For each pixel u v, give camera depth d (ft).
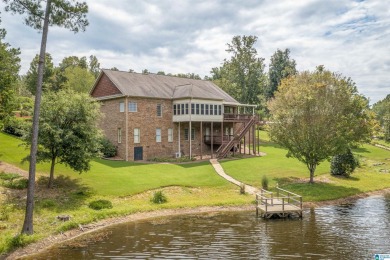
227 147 145.79
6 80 96.78
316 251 52.75
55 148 82.38
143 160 134.00
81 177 94.07
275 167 124.77
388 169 144.56
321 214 78.02
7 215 64.44
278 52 273.95
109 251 53.47
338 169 118.93
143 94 135.44
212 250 53.62
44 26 60.49
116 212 74.18
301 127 103.19
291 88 115.44
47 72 213.25
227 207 84.12
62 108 80.94
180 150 148.66
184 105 140.67
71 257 50.93
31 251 53.57
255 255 51.19
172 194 90.68
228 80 234.58
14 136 128.77
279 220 72.74
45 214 67.87
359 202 91.71
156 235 62.03
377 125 156.25
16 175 86.17
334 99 103.35
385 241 57.57
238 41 221.87
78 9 61.82
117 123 135.54
